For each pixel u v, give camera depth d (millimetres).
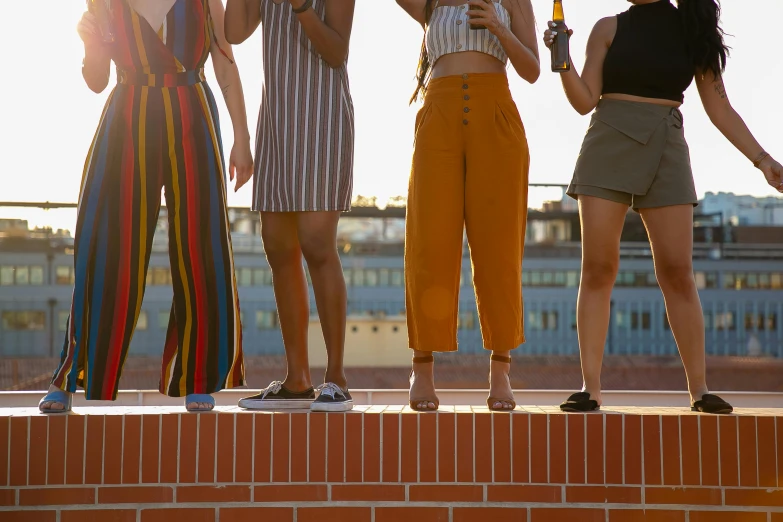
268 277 34062
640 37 3656
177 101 3469
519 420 3105
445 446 3100
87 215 3420
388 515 3080
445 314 3477
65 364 3314
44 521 3047
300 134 3518
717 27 3699
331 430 3104
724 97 3768
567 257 36125
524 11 3695
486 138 3523
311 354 28438
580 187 3602
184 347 3416
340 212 3594
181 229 3449
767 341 38125
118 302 3395
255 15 3666
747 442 3084
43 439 3068
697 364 3570
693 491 3078
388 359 33188
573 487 3088
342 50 3533
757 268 38469
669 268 3605
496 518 3074
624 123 3590
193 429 3096
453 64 3596
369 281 34000
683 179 3602
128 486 3072
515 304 3514
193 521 3072
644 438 3096
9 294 34906
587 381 3523
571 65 3580
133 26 3439
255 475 3088
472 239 3545
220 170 3512
